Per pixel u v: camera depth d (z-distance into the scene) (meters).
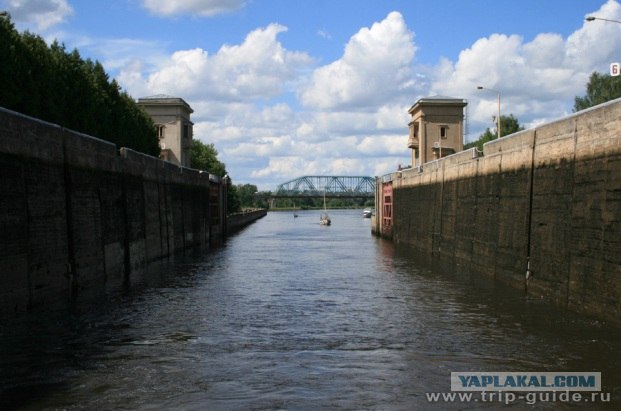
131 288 31.38
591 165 22.70
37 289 24.39
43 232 25.06
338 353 18.27
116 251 35.16
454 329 21.23
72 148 28.61
